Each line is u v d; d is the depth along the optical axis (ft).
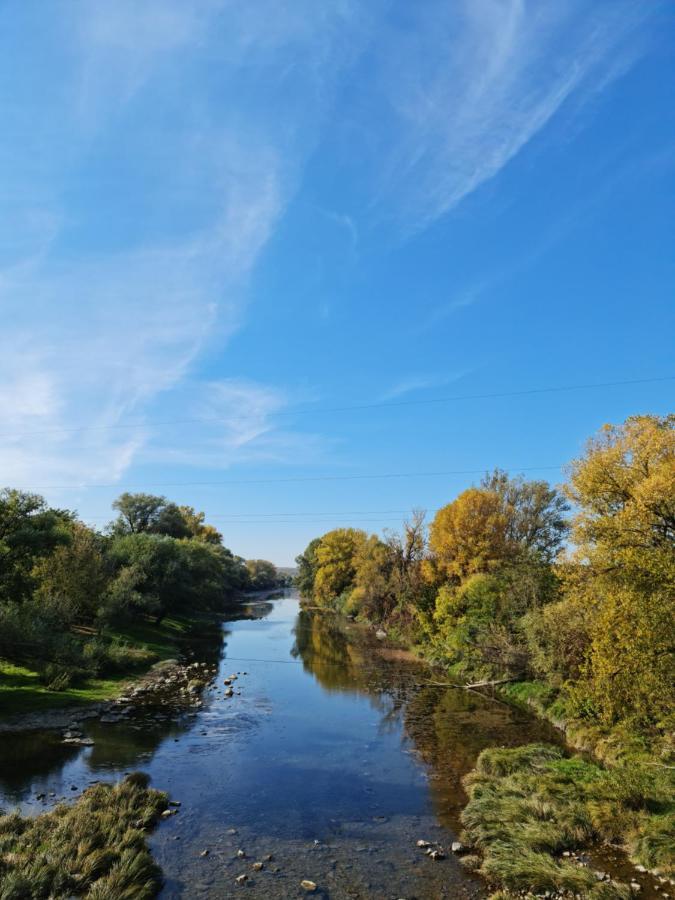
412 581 182.80
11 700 88.12
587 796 53.72
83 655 105.09
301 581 423.64
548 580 112.98
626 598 57.52
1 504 93.04
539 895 38.99
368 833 49.55
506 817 49.85
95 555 144.97
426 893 39.96
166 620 216.54
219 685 113.80
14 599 94.17
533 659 97.55
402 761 68.90
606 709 61.00
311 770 65.46
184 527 320.50
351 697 105.50
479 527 175.42
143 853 41.73
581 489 79.20
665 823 46.34
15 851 40.88
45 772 60.90
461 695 107.65
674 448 74.08
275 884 40.68
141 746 72.02
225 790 58.75
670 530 64.64
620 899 37.63
